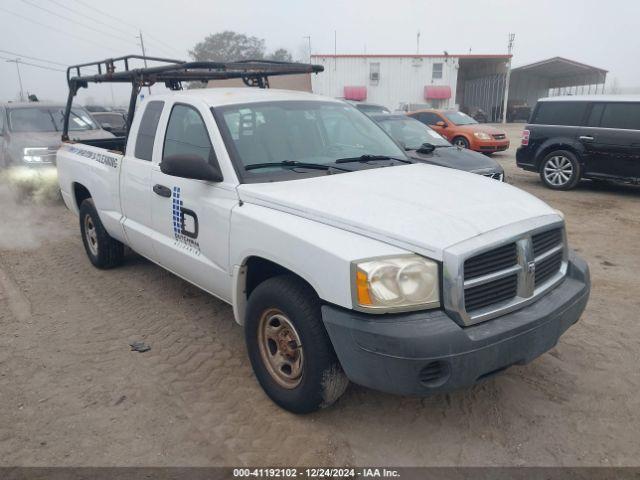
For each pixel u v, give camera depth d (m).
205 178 3.48
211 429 3.12
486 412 3.24
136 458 2.89
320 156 3.90
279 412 3.26
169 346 4.11
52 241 7.13
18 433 3.11
